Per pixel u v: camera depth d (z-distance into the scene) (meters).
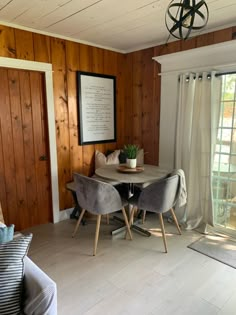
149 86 3.63
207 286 2.11
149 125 3.72
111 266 2.38
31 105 3.00
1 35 2.62
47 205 3.32
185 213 3.23
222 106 2.97
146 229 3.15
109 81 3.71
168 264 2.41
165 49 3.36
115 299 1.96
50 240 2.88
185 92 3.14
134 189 3.09
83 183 2.59
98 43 3.45
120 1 2.15
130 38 3.22
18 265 1.28
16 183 3.00
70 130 3.37
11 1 2.14
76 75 3.33
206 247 2.71
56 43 3.07
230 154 2.97
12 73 2.81
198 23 2.40
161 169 3.10
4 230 1.46
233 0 2.12
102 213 2.62
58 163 3.30
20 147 2.98
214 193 3.16
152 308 1.87
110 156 3.71
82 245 2.77
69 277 2.22
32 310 1.25
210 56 2.88
